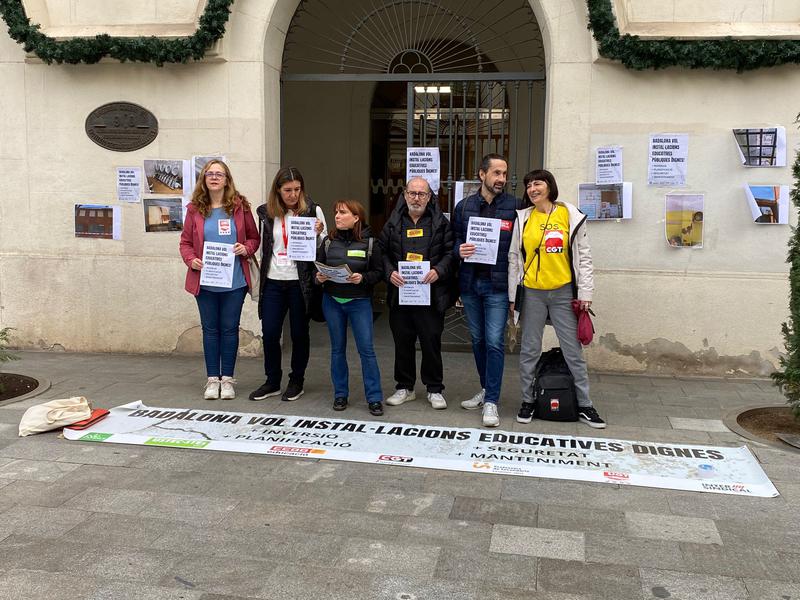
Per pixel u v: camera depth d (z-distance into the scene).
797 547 3.50
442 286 5.61
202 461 4.59
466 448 4.82
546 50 6.93
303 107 11.40
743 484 4.25
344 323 5.62
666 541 3.56
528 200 5.34
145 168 7.32
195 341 7.48
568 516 3.84
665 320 6.75
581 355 5.32
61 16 7.21
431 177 7.24
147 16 7.12
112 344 7.59
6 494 4.08
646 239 6.72
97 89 7.32
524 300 5.33
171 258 7.40
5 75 7.43
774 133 6.45
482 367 5.68
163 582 3.16
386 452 4.74
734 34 6.25
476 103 7.24
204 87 7.16
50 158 7.46
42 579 3.18
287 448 4.79
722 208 6.61
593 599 3.04
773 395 6.14
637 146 6.65
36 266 7.59
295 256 5.50
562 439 5.00
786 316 6.58
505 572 3.26
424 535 3.62
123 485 4.21
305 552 3.43
